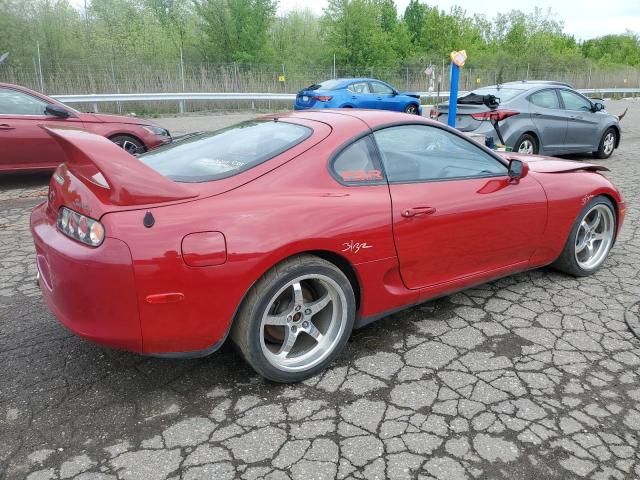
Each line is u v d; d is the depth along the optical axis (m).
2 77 17.27
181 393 2.68
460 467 2.19
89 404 2.57
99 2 27.62
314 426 2.44
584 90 29.53
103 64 20.03
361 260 2.83
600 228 4.33
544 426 2.45
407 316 3.56
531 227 3.69
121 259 2.24
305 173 2.75
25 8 22.75
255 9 31.75
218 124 14.44
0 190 7.14
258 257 2.43
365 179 2.94
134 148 7.66
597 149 10.02
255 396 2.66
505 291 3.97
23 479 2.10
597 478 2.14
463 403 2.61
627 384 2.79
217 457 2.23
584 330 3.37
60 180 2.68
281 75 21.61
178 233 2.30
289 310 2.70
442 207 3.15
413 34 47.38
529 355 3.06
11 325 3.35
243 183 2.61
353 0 35.47
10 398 2.61
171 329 2.37
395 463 2.21
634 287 4.06
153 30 28.72
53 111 6.96
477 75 30.23
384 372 2.89
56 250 2.39
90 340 2.39
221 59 31.39
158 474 2.13
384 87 16.56
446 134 3.43
